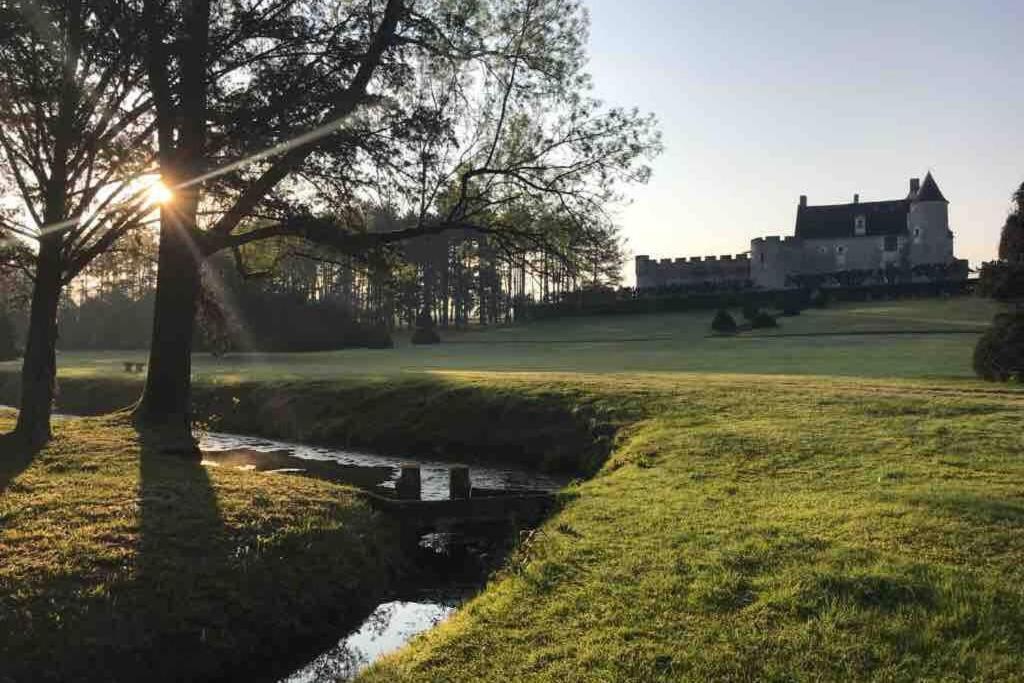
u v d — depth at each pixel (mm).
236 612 6898
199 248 14945
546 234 15781
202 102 13156
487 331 82875
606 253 16016
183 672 6234
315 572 7953
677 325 72250
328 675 6527
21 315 65500
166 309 15203
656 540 7648
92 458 11695
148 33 11906
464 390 20219
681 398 17078
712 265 109312
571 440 16328
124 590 6680
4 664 5555
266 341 56219
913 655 5070
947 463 10258
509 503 10805
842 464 10602
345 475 15297
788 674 4910
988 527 7254
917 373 26312
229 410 23609
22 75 11180
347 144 13188
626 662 5145
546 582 6746
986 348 21312
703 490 9781
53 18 11094
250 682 6434
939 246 102562
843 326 58812
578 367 33000
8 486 9633
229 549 7770
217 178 13352
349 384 23203
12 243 12789
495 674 5102
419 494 11891
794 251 105250
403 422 19344
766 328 61562
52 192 12055
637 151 15438
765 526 7789
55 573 6738
